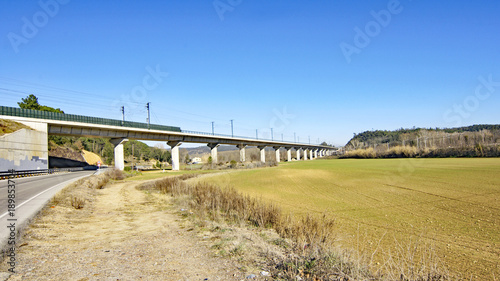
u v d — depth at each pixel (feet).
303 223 37.52
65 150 281.95
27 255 24.59
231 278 20.67
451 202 75.00
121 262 24.09
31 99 271.08
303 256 24.73
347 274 21.56
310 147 650.43
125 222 43.93
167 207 61.41
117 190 106.83
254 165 291.79
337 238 37.86
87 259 24.68
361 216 62.44
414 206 72.54
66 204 53.52
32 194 61.77
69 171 195.42
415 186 109.19
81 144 351.05
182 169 297.33
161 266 23.20
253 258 25.20
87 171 192.95
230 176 175.42
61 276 20.40
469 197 80.18
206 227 38.75
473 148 285.64
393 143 416.87
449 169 168.86
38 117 167.84
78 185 85.87
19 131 136.98
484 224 52.80
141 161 460.55
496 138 327.88
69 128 186.91
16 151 133.39
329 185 123.65
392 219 59.11
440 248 40.09
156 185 111.96
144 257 25.64
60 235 32.83
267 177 165.68
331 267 22.08
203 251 27.53
